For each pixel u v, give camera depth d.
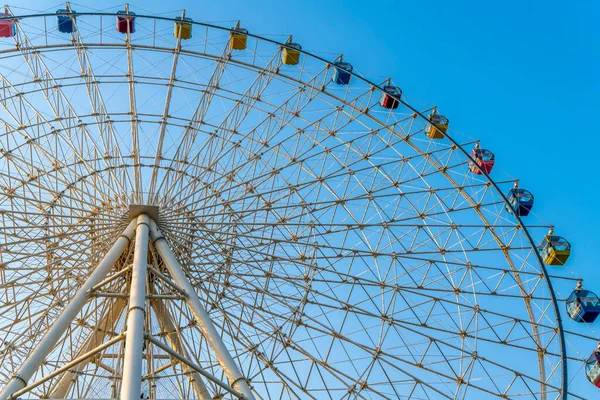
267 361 26.73
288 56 34.12
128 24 33.16
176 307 26.02
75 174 29.80
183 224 27.95
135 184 29.55
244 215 30.31
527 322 29.22
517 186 33.88
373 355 27.55
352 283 29.12
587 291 31.08
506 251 30.92
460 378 27.86
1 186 29.23
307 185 31.44
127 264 26.62
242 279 28.25
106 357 26.73
